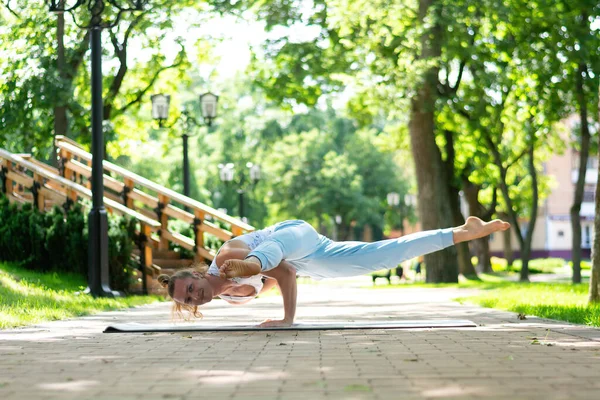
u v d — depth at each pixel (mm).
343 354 6125
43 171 18344
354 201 67625
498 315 11070
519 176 50594
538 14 27109
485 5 25359
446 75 31625
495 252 80250
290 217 68812
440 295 19234
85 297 14031
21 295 12227
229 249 7734
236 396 4285
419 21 26656
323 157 69062
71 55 27125
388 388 4480
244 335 7785
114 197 20141
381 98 25906
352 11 25953
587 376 4859
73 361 5863
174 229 20312
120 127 32125
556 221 78375
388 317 10867
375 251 8133
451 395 4219
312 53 29281
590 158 79250
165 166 61719
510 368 5238
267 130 72250
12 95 26859
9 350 6621
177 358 5992
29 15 27391
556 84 28547
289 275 8188
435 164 30328
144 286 17438
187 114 26125
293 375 5043
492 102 30547
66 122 26844
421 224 30453
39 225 17219
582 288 20938
